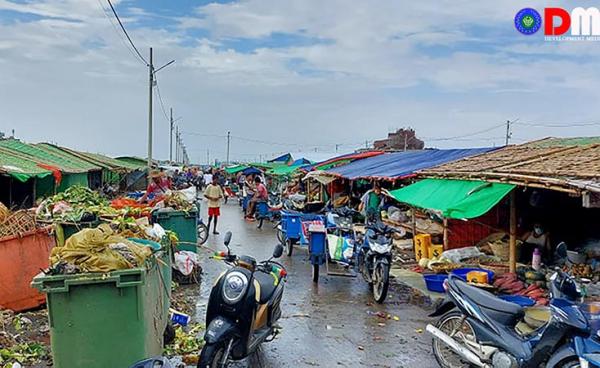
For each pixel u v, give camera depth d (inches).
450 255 432.1
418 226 525.3
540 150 436.8
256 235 692.1
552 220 438.0
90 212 349.1
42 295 310.8
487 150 549.6
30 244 308.7
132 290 185.3
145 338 190.2
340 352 251.3
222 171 1924.2
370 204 488.7
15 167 648.4
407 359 242.8
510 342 196.2
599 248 385.1
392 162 697.0
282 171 1246.9
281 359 241.6
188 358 233.0
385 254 347.9
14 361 222.8
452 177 415.5
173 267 379.9
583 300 197.2
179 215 453.4
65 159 1020.5
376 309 327.6
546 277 354.9
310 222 491.5
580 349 174.2
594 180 273.4
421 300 349.7
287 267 463.2
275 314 245.4
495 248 443.8
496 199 331.6
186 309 320.2
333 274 406.6
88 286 181.9
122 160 1840.6
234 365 233.5
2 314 281.3
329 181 793.6
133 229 304.2
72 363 181.9
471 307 210.5
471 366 217.9
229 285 203.9
